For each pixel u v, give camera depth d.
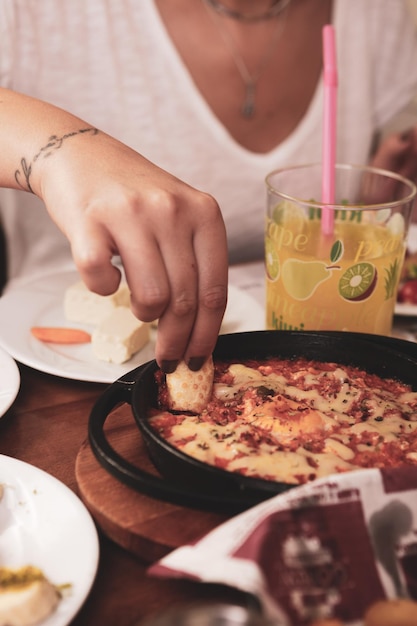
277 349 0.97
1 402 0.94
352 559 0.60
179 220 0.73
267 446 0.77
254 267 1.56
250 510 0.62
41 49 1.75
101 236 0.72
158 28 1.78
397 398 0.90
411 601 0.59
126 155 0.81
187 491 0.69
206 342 0.79
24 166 0.84
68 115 0.90
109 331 1.13
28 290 1.34
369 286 1.03
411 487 0.65
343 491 0.63
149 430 0.74
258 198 1.93
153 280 0.71
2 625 0.58
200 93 1.85
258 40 1.83
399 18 2.10
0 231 1.79
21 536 0.71
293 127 1.94
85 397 1.02
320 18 1.93
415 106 2.55
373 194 1.24
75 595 0.62
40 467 0.85
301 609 0.57
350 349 0.96
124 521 0.72
